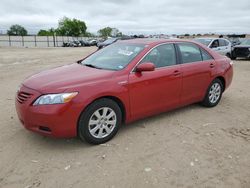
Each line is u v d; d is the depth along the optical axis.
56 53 26.50
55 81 3.95
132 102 4.39
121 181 3.23
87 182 3.21
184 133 4.61
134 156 3.80
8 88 7.96
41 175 3.33
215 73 5.81
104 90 3.99
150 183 3.20
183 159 3.75
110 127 4.24
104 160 3.69
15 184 3.16
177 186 3.15
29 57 20.50
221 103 6.48
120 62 4.58
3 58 19.06
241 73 11.66
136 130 4.69
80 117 3.88
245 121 5.27
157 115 5.45
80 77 4.07
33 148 4.00
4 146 4.04
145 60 4.60
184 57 5.28
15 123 4.93
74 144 4.14
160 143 4.22
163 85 4.78
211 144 4.22
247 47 17.27
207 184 3.20
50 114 3.65
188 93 5.35
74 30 96.31
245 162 3.71
